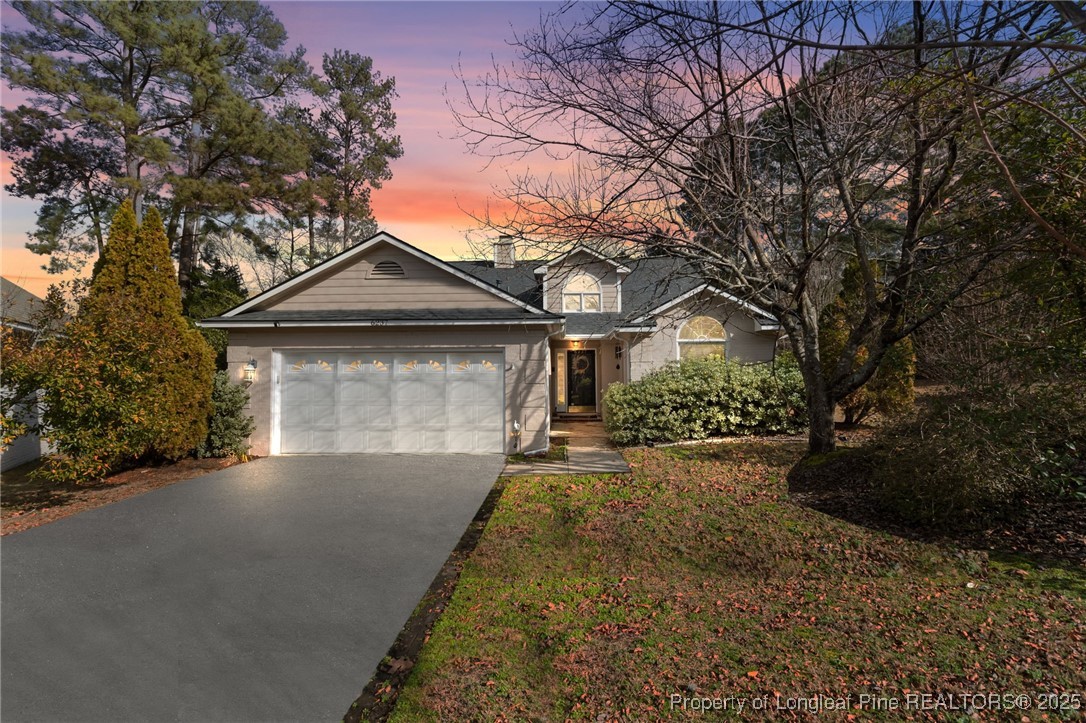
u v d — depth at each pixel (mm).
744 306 10797
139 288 11414
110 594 5266
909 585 5027
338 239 30562
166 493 9312
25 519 8219
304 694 3693
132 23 17938
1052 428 5922
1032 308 6488
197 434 11758
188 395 11484
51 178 20969
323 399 12438
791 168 9562
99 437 9117
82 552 6445
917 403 8211
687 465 10258
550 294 16906
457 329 12250
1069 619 4195
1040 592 4680
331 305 13016
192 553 6367
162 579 5609
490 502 8438
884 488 6848
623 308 16750
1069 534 5719
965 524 6141
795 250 9914
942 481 6141
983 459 5934
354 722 3420
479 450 12211
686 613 4699
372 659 4141
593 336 15570
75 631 4527
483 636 4410
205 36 19078
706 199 8664
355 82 28234
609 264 10633
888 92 5367
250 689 3740
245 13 21875
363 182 28328
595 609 4840
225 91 19609
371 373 12391
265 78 22781
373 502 8500
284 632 4531
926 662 3732
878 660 3785
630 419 12852
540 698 3588
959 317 7520
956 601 4637
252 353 12461
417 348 12289
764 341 15609
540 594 5199
